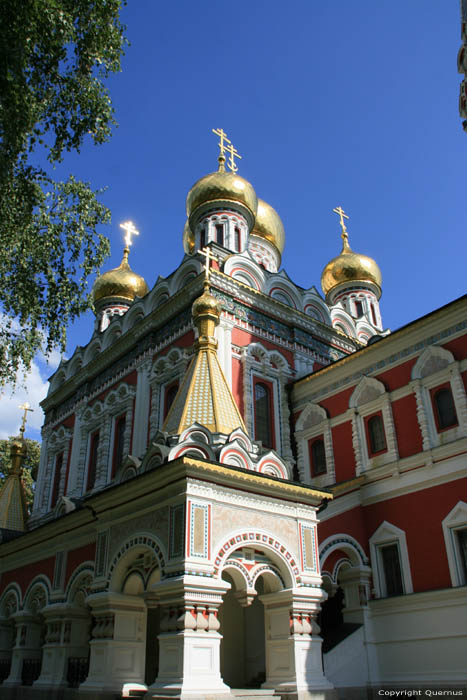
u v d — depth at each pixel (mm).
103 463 21594
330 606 15688
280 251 29562
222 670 13938
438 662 12906
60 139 12086
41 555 15875
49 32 10508
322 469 18141
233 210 26078
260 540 10883
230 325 19234
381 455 16234
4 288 11984
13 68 9633
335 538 14672
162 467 10422
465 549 13609
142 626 11367
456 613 12984
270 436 19062
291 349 21031
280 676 10523
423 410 15500
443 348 15578
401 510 15039
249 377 19000
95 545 13383
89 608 13852
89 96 11906
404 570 14422
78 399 25234
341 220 32625
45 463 26578
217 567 10016
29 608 15555
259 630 14477
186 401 12570
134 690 10414
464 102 11844
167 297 22500
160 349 20703
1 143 9820
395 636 13852
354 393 17688
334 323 25297
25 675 14898
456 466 14219
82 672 12734
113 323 25438
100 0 11570
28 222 11570
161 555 10242
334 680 12805
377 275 30703
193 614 9430
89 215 13141
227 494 10719
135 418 20375
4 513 23859
